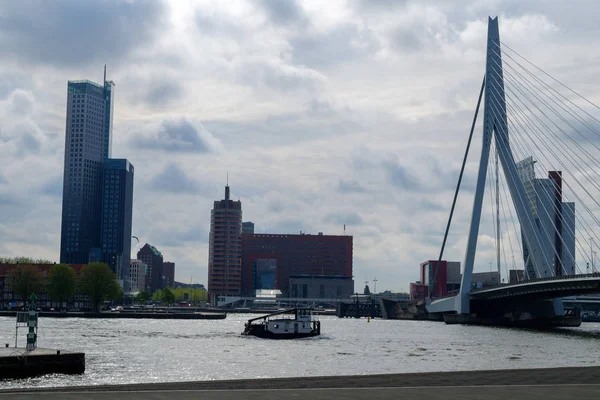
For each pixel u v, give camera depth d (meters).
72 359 67.19
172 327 199.62
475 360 95.88
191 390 36.16
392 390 37.12
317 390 36.75
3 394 33.56
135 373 76.69
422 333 178.12
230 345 127.38
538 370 51.91
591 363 90.31
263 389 37.12
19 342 117.00
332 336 164.12
